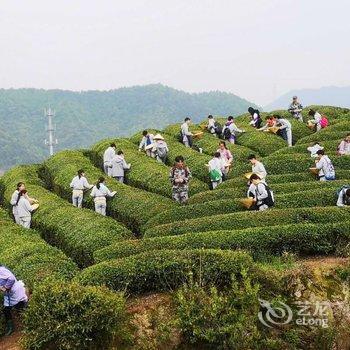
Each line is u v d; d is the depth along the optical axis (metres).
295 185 20.36
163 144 30.17
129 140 38.62
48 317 11.19
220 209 18.80
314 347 11.74
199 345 11.32
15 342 12.43
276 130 32.62
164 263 12.77
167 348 11.33
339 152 25.23
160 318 11.90
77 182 24.41
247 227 16.11
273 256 14.43
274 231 14.70
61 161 32.16
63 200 24.66
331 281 12.87
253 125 36.50
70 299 11.26
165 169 27.17
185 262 12.70
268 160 25.30
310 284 12.71
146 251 14.45
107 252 14.89
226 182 22.64
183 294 11.80
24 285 14.01
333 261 13.76
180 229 16.66
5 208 28.16
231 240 14.64
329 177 21.45
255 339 11.13
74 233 18.98
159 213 20.27
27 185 28.39
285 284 12.59
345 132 29.97
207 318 11.23
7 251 16.97
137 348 11.33
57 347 11.07
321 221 15.88
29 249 16.48
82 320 11.02
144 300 12.55
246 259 12.67
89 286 11.87
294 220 16.05
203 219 16.91
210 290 12.01
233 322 11.19
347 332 11.97
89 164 31.47
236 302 11.46
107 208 23.36
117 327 11.27
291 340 11.59
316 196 18.44
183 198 21.56
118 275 12.78
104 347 11.16
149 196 22.62
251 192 18.48
